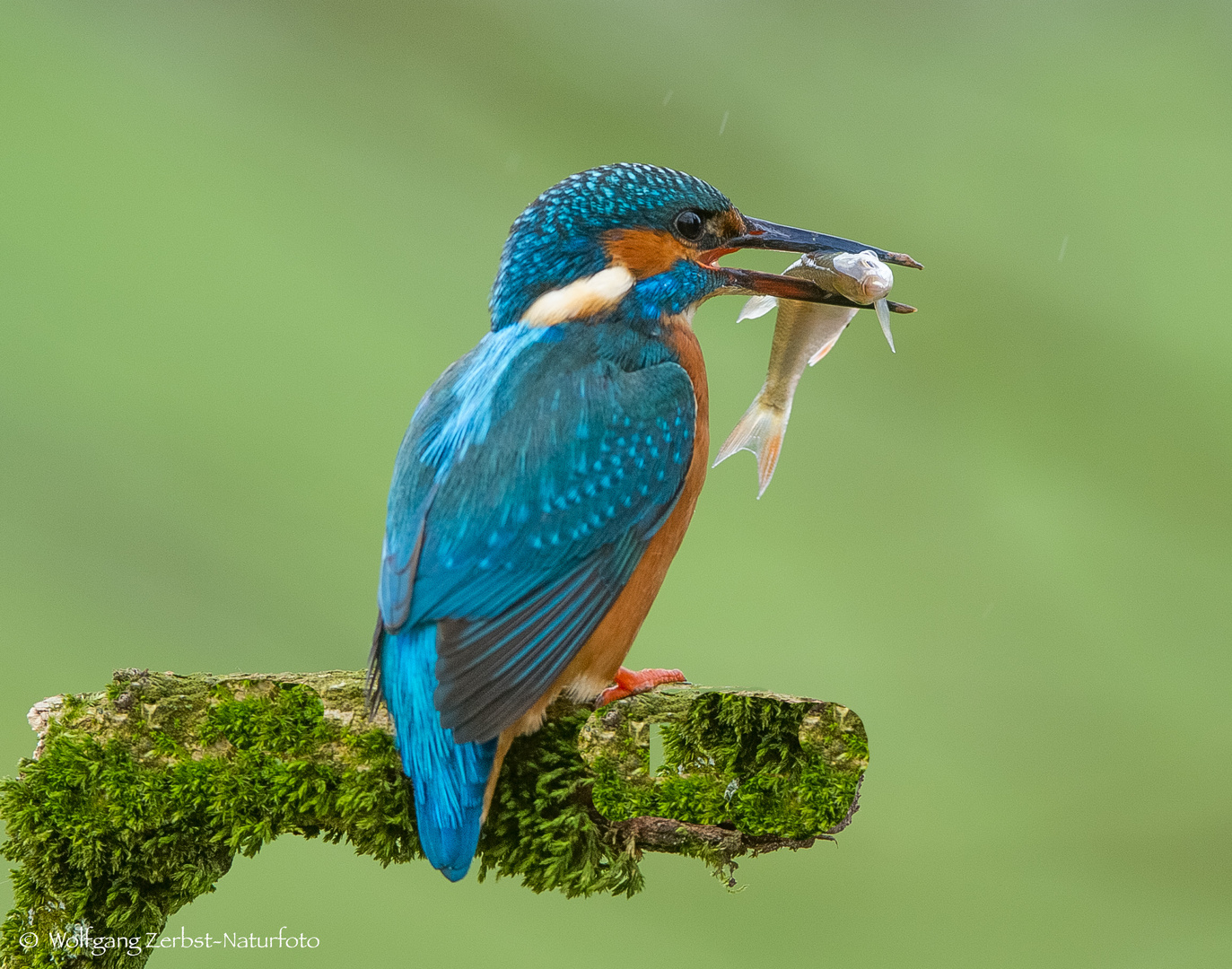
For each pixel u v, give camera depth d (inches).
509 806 249.1
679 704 246.5
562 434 273.6
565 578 269.6
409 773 241.1
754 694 243.6
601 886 247.4
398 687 247.6
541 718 255.9
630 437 278.7
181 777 241.9
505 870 251.0
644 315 297.7
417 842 248.2
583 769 248.1
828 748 242.5
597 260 296.4
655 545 288.0
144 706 242.7
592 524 272.7
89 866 239.5
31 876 239.6
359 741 246.5
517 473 268.8
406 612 253.6
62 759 239.9
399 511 269.9
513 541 265.4
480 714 238.1
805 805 242.7
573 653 265.4
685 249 302.5
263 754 244.5
